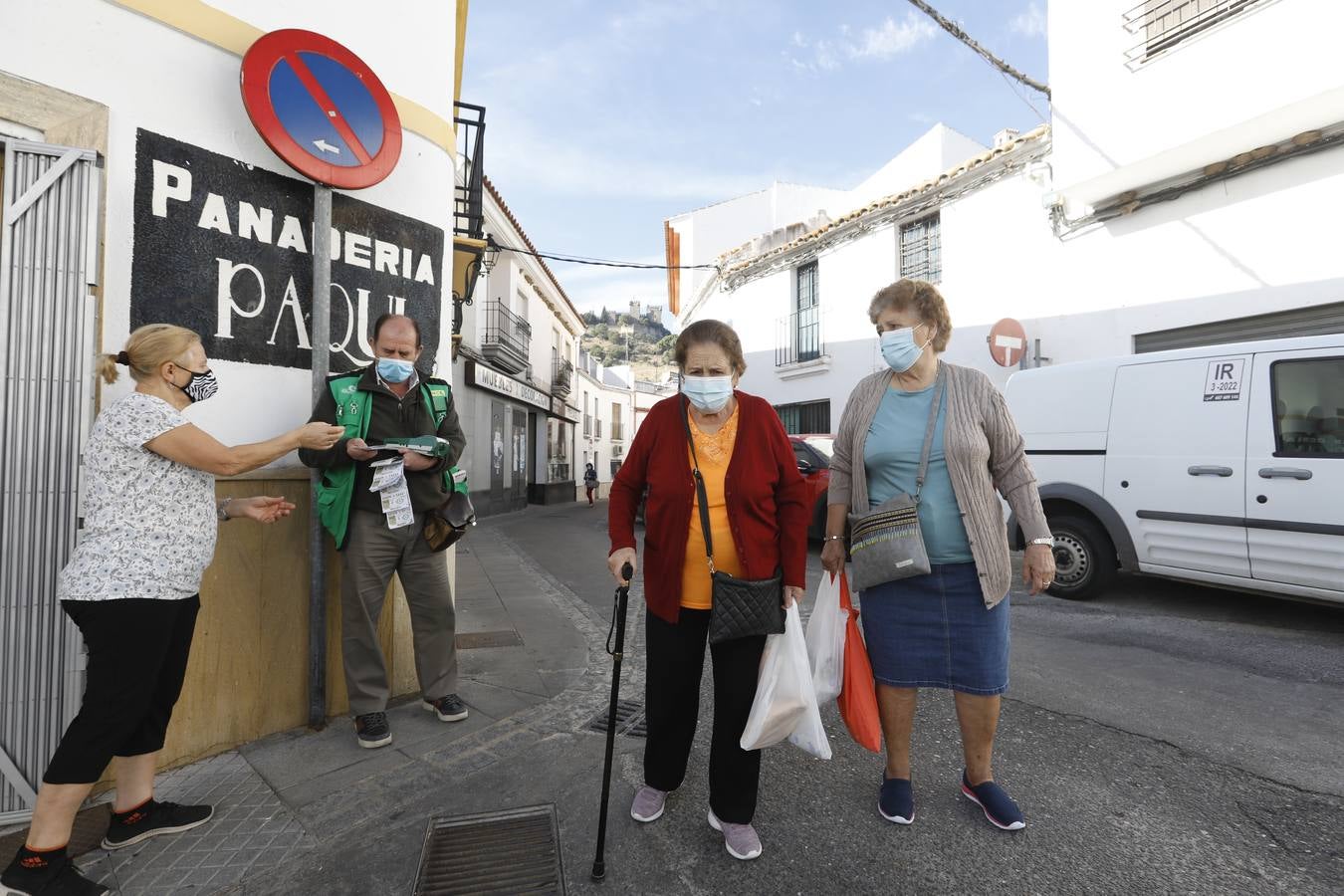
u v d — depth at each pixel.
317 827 2.19
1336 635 4.29
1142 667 3.75
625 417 43.06
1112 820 2.22
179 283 2.63
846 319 12.70
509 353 16.61
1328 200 6.70
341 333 3.15
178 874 1.94
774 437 2.08
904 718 2.23
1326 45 6.08
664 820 2.22
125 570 1.87
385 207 3.34
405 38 3.45
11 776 2.19
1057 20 8.33
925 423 2.18
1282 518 4.28
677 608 2.05
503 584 6.59
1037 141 9.23
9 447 2.20
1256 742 2.80
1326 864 1.98
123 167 2.49
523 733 2.91
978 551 2.08
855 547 2.24
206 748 2.67
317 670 2.94
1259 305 7.18
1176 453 4.80
